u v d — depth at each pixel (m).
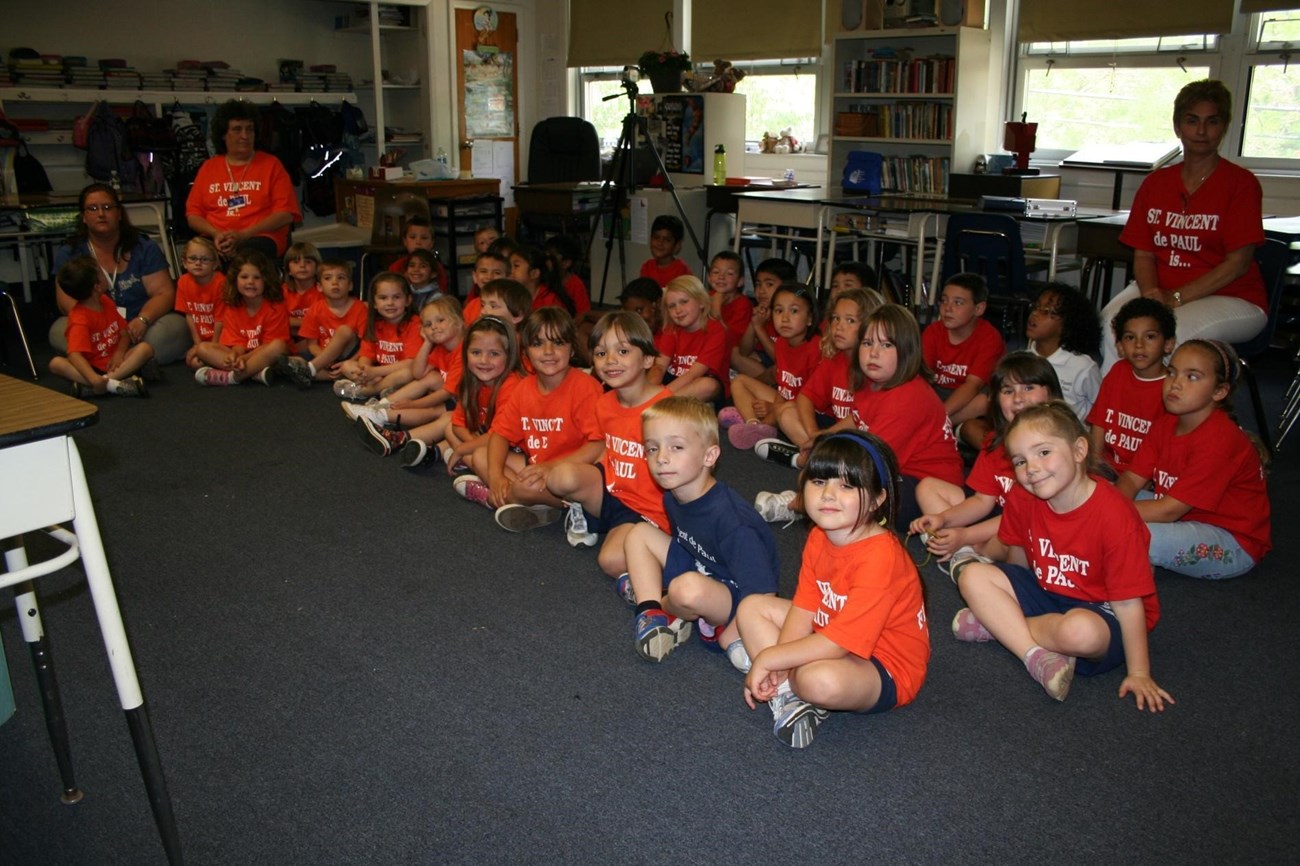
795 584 2.55
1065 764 1.82
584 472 2.63
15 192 6.02
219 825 1.67
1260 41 5.34
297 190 7.74
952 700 2.04
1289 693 2.06
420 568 2.67
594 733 1.92
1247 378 3.54
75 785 1.76
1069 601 2.08
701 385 3.85
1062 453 1.92
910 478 2.85
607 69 8.39
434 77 8.05
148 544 2.83
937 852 1.60
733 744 1.89
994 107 6.26
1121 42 5.83
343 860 1.59
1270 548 2.62
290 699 2.05
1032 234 5.64
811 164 7.07
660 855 1.60
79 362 4.30
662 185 6.70
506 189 8.73
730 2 7.27
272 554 2.76
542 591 2.53
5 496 1.30
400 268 4.95
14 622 2.38
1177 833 1.64
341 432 3.92
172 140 6.74
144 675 2.14
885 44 6.36
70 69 6.37
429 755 1.86
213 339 4.87
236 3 7.41
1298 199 5.29
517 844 1.62
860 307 3.02
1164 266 3.65
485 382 3.13
